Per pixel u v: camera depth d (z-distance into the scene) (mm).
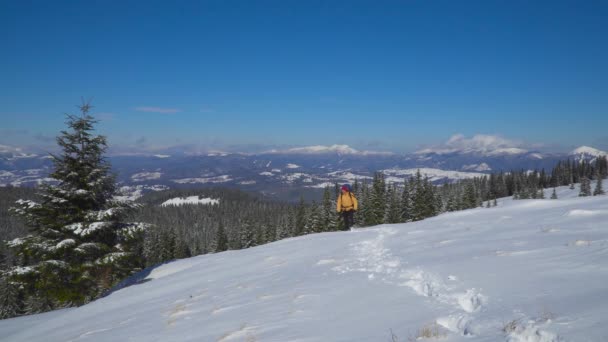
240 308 6945
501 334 3355
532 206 15227
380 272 7559
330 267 9250
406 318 4480
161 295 11820
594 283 4324
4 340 11656
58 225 18188
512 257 6488
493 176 124000
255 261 13180
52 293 17719
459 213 17266
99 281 18719
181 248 81750
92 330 8898
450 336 3584
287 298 6773
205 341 5359
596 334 2857
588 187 87688
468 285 5289
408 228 14633
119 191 20672
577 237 7359
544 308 3754
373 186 66500
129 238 19484
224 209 182250
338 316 5148
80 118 19078
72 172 18562
